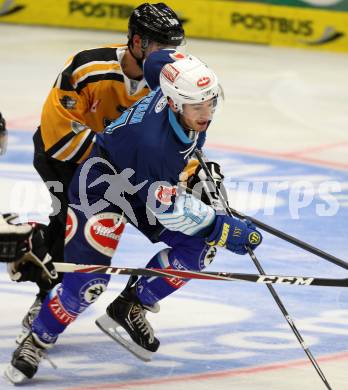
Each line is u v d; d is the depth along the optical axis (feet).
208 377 29.25
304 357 30.83
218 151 57.88
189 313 34.37
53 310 28.12
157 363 30.27
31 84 71.61
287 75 79.71
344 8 89.56
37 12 93.40
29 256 25.85
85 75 31.07
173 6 92.12
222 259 40.14
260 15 91.25
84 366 29.96
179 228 27.30
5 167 51.93
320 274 38.78
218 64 82.12
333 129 64.44
